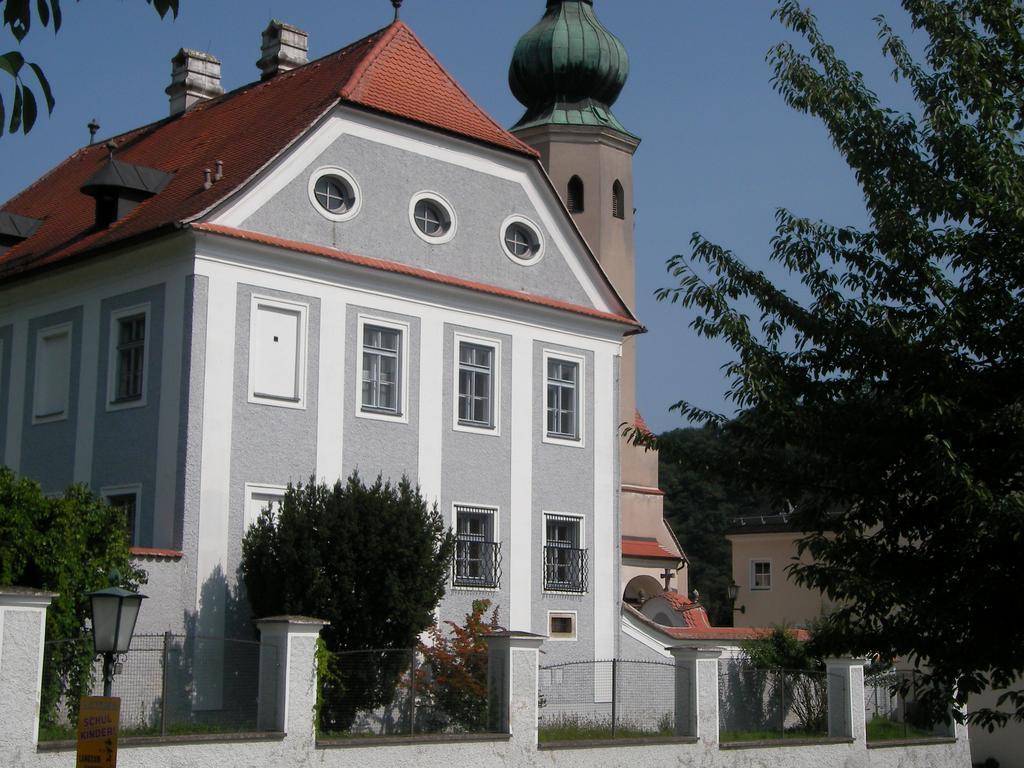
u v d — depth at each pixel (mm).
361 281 25703
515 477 27703
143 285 24641
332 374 25062
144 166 28188
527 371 28312
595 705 26094
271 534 22484
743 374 15352
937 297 15039
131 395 24766
